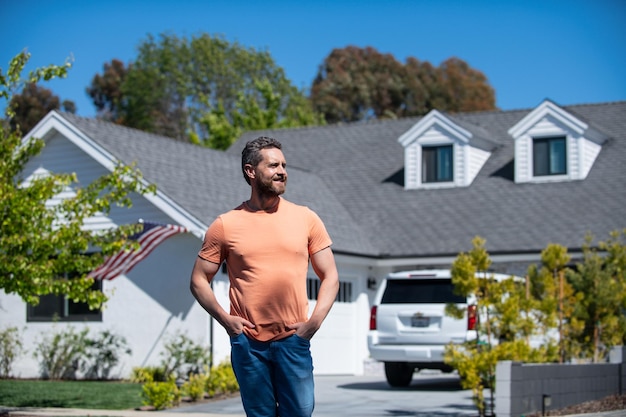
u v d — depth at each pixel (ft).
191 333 65.46
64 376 69.26
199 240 65.72
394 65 225.76
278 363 21.18
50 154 72.02
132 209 68.44
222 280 63.87
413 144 88.58
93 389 58.08
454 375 72.64
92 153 68.13
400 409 46.93
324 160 96.17
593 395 47.14
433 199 85.66
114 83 230.68
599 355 52.95
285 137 102.17
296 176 87.76
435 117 87.56
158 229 62.13
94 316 69.41
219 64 208.13
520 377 40.16
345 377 70.79
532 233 77.10
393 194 87.76
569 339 50.03
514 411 39.63
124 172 48.19
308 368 21.35
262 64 213.66
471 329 55.31
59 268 44.42
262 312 21.16
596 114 92.48
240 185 76.84
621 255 55.57
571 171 83.35
